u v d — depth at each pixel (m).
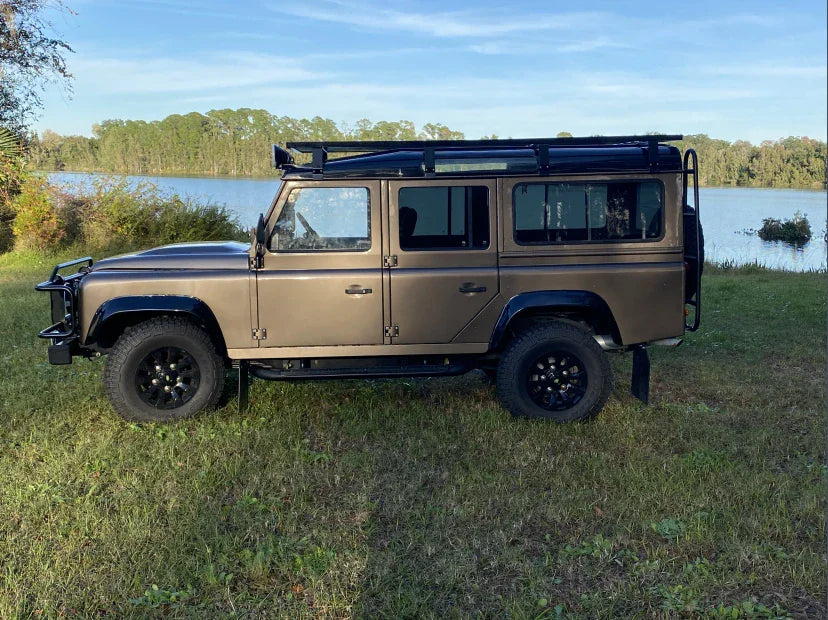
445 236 5.79
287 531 4.07
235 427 5.69
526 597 3.43
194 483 4.62
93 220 20.48
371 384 7.01
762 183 89.19
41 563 3.68
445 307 5.80
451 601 3.43
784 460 5.18
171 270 5.77
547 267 5.81
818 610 3.33
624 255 5.85
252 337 5.77
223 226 21.77
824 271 18.30
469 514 4.26
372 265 5.75
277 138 91.62
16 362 7.71
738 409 6.24
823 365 7.74
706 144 91.44
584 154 5.81
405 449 5.32
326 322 5.77
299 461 5.04
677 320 5.91
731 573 3.62
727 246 30.31
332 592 3.45
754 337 9.07
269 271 5.73
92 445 5.33
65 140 70.88
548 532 4.10
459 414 6.09
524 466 5.00
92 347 6.00
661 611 3.33
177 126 93.75
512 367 5.84
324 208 5.72
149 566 3.67
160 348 5.83
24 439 5.50
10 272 16.36
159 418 5.85
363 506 4.37
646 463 5.02
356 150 5.92
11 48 21.86
